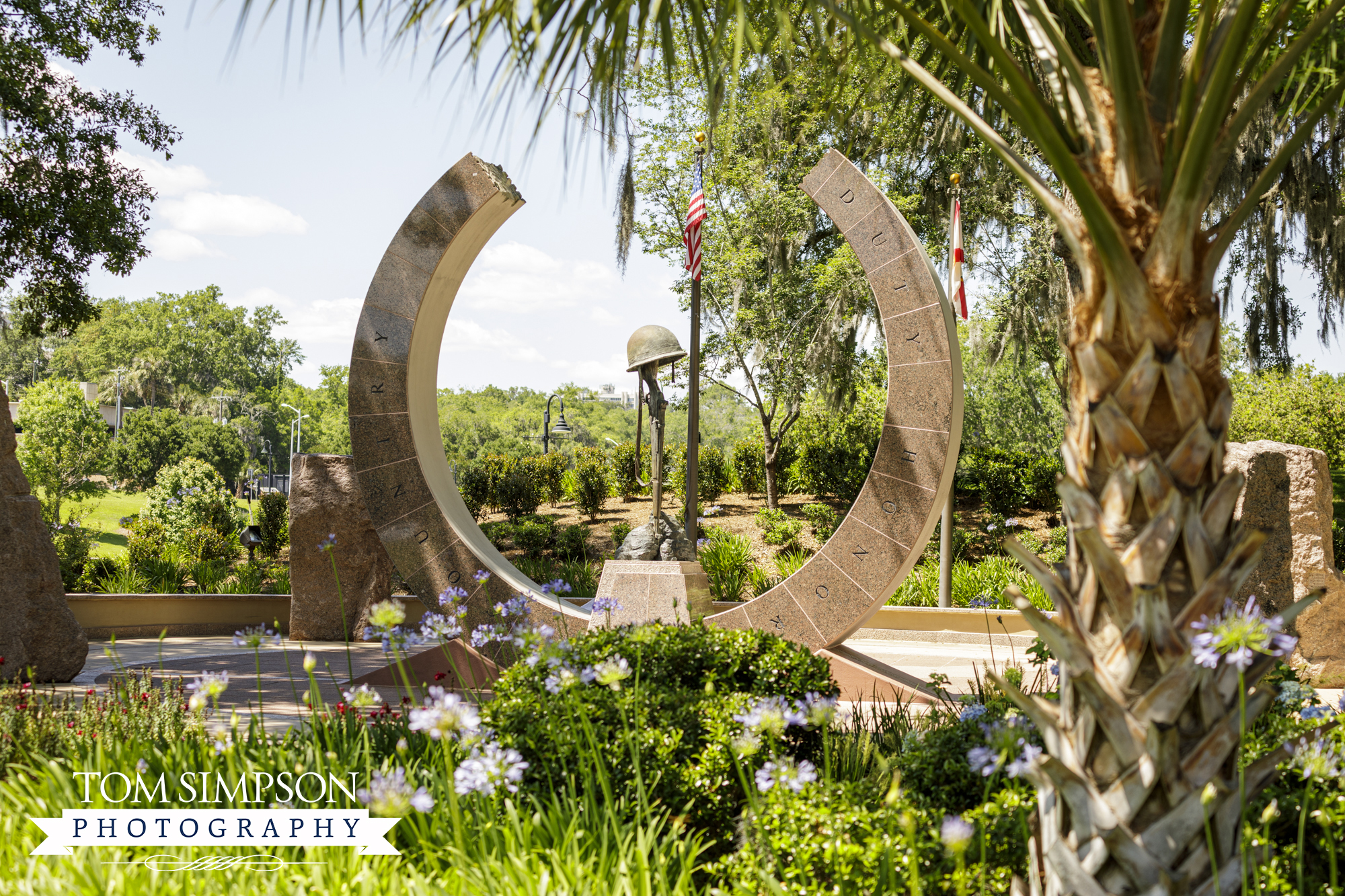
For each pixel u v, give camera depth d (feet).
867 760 15.08
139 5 49.80
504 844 10.79
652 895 10.08
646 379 32.32
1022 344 60.64
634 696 13.28
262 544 61.05
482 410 343.67
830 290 61.26
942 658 36.04
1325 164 46.93
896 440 27.22
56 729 15.30
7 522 25.91
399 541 30.25
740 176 60.03
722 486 73.67
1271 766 8.32
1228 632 7.26
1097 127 8.83
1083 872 8.11
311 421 285.43
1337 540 44.80
